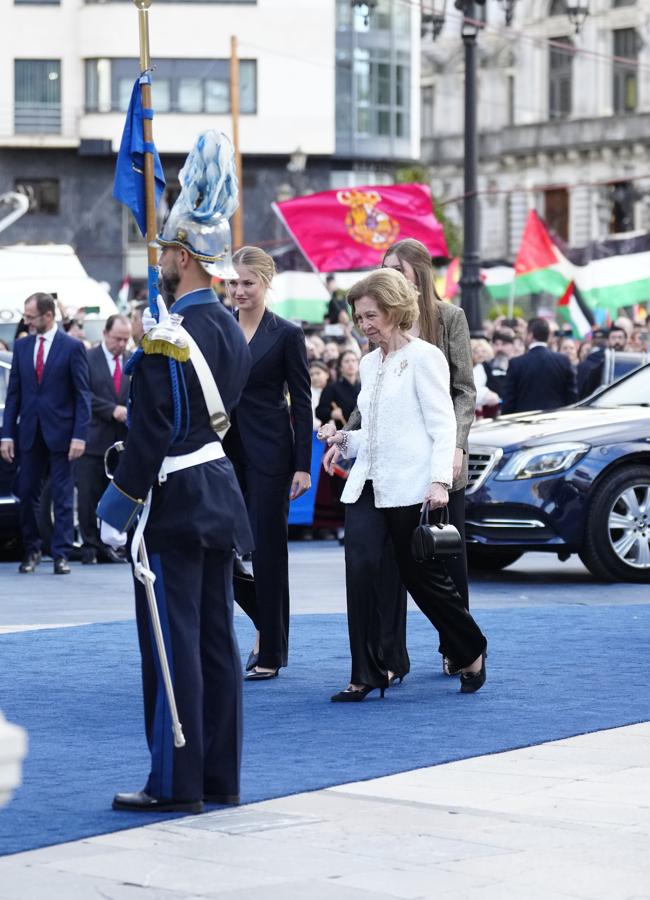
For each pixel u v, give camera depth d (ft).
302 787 44.19
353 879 35.50
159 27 400.88
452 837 39.01
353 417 60.95
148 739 42.27
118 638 73.26
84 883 35.29
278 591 63.10
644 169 544.21
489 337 197.77
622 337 152.46
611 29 552.00
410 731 52.26
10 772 24.36
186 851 37.81
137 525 41.81
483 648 58.85
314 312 205.26
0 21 400.88
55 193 405.59
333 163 412.57
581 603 86.99
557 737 51.11
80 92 403.13
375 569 57.82
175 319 41.70
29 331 113.29
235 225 331.77
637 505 96.99
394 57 417.08
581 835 39.17
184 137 402.72
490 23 586.86
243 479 63.82
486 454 95.96
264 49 403.75
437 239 164.76
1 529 114.01
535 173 574.97
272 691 60.34
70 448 105.09
